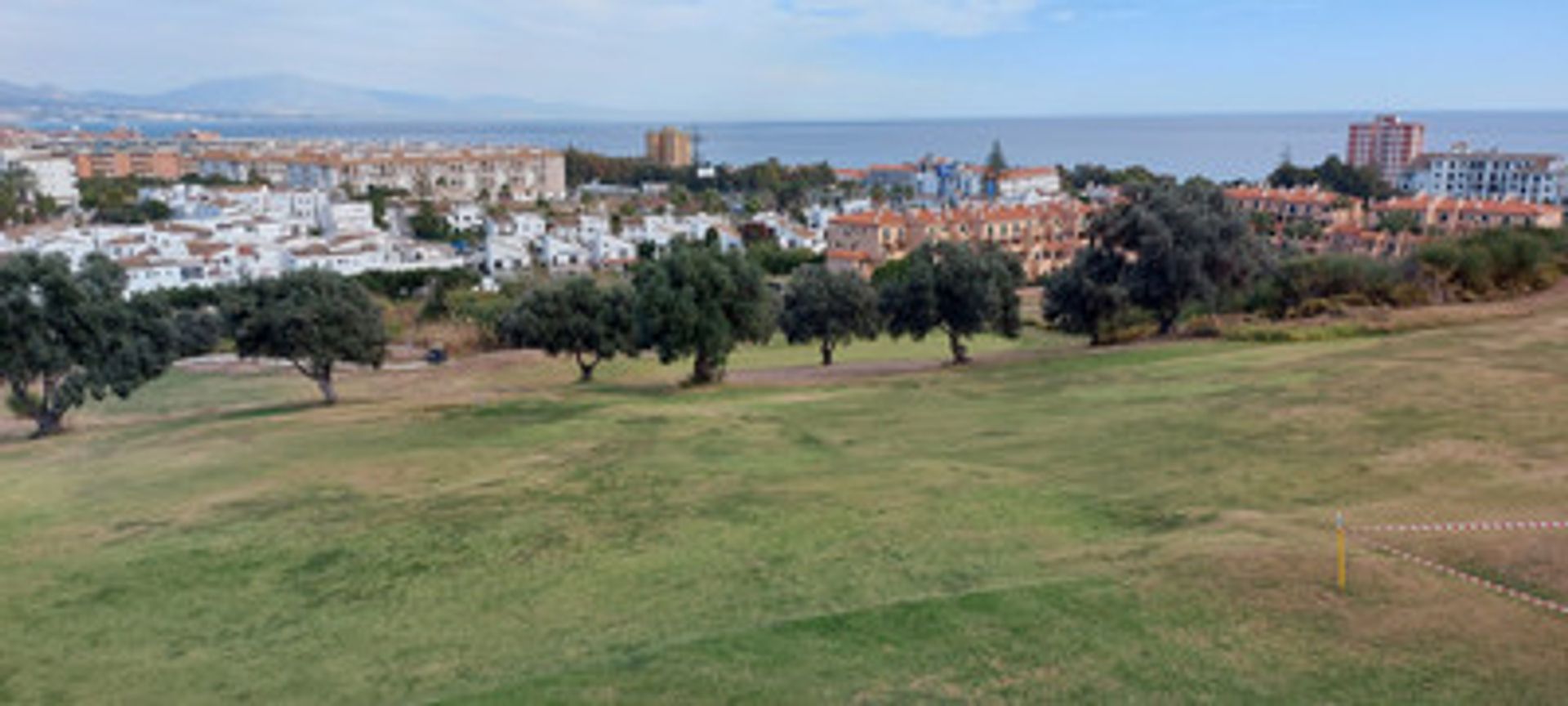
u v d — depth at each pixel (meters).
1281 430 22.28
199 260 105.75
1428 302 48.44
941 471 21.77
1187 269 47.59
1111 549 15.23
